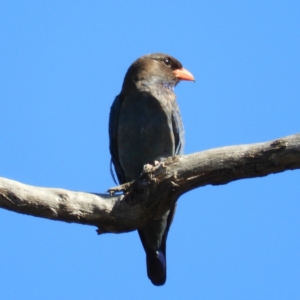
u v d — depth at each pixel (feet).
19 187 33.88
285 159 30.09
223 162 31.53
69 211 34.58
